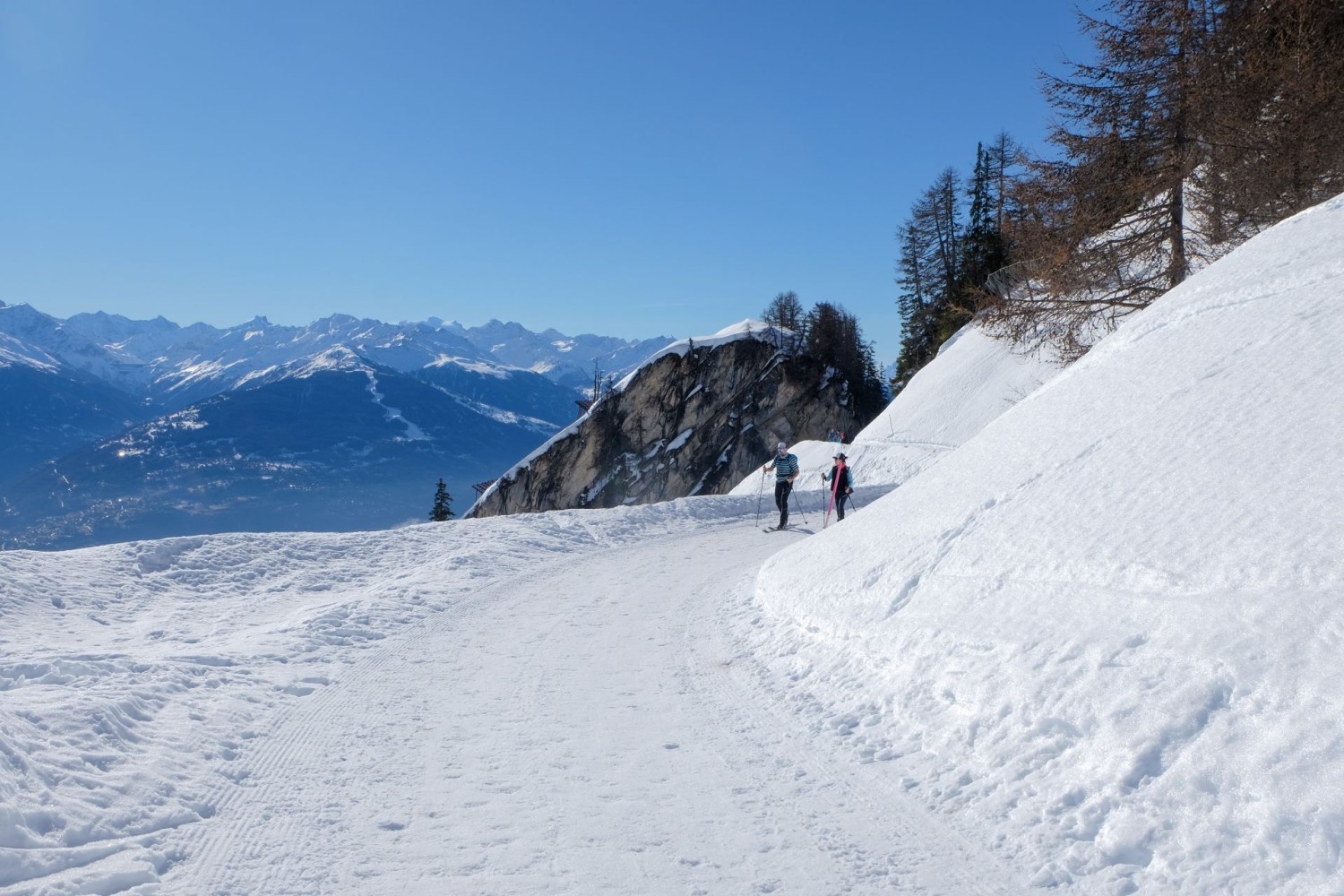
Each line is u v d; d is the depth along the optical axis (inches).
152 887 148.3
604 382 3464.6
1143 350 364.2
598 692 285.3
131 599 460.4
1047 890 143.8
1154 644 185.8
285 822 179.2
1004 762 185.3
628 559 612.1
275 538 597.3
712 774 208.4
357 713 260.5
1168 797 149.3
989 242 1957.4
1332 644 152.6
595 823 178.7
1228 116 742.5
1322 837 124.9
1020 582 250.2
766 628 360.5
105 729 211.9
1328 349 258.2
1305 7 733.9
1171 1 805.9
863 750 218.8
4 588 428.8
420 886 150.5
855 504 928.3
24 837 152.8
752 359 2746.1
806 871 156.3
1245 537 197.2
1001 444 378.0
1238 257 406.6
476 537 664.4
